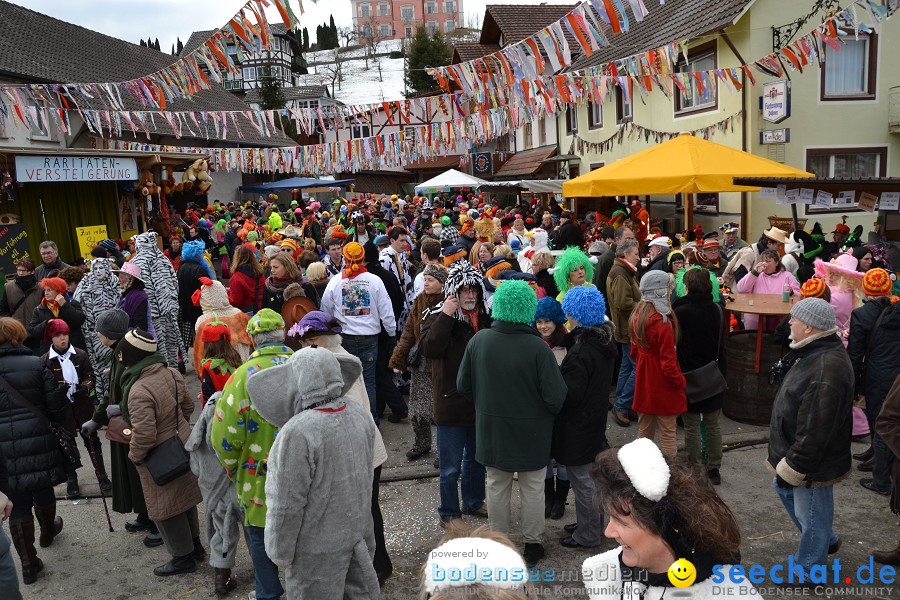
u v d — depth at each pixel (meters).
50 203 12.40
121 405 4.23
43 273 8.08
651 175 9.41
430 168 41.09
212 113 6.53
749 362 6.52
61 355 5.58
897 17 14.32
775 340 6.02
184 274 8.70
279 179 36.91
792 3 13.78
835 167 14.78
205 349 4.48
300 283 6.87
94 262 7.12
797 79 14.32
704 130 15.03
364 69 99.81
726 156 9.68
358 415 3.31
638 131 16.39
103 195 13.48
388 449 6.34
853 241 10.98
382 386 6.98
